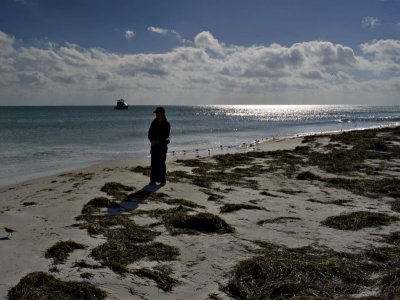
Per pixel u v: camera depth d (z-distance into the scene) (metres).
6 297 4.81
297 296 4.81
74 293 4.88
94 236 7.13
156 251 6.44
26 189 12.53
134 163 19.22
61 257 6.04
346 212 9.30
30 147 28.52
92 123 68.88
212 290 5.17
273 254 6.41
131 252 6.42
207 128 56.22
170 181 13.02
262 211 9.24
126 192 11.14
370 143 24.44
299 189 12.30
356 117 117.31
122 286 5.20
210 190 11.78
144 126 58.94
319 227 8.02
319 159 19.12
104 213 8.77
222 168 16.70
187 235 7.36
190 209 9.10
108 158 22.95
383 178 14.27
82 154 24.73
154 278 5.46
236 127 60.34
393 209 9.72
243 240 7.12
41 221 8.16
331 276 5.48
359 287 5.19
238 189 12.09
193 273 5.70
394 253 6.37
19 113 142.25
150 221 8.21
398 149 22.11
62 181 13.75
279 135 43.22
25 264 5.81
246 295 5.02
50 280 5.15
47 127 55.81
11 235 7.17
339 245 6.88
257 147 27.36
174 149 27.61
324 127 62.66
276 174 15.14
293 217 8.74
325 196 11.27
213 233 7.52
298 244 6.93
